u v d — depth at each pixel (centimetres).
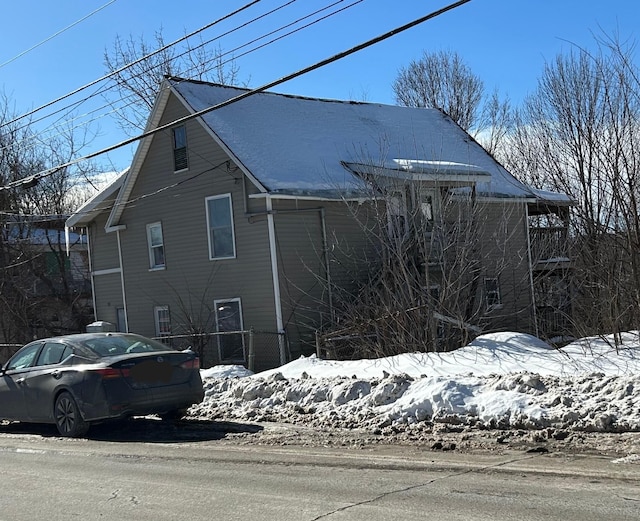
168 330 2327
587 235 1430
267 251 2003
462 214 1822
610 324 1324
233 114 2238
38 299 3425
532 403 895
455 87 4519
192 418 1140
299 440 906
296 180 2033
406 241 1770
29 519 619
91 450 941
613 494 582
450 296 1591
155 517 600
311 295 2039
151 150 2331
